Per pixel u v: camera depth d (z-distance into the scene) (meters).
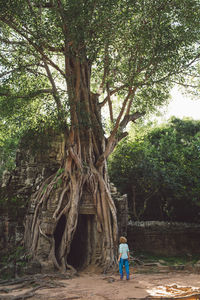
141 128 21.91
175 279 10.47
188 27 12.73
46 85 16.69
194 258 17.09
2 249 13.78
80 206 14.10
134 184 22.55
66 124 13.34
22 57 13.70
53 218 13.35
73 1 10.77
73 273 12.10
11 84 14.23
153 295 7.21
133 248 18.50
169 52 12.44
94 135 15.55
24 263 12.48
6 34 13.95
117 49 12.71
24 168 16.91
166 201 23.31
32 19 11.54
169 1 12.19
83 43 12.08
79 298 7.43
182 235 19.19
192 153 23.11
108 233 13.81
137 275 11.64
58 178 14.27
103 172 15.27
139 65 13.20
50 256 12.80
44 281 10.23
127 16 11.44
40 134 15.97
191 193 21.17
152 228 19.22
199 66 15.09
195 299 6.94
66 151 15.05
